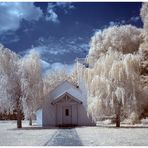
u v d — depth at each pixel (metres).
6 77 33.41
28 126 38.19
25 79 33.41
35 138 21.12
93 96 32.25
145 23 41.50
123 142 18.05
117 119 32.19
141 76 36.31
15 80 33.59
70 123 38.94
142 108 33.06
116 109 31.44
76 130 28.84
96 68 33.09
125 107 31.25
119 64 31.48
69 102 39.19
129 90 31.00
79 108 39.28
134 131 25.86
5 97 33.00
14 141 19.33
